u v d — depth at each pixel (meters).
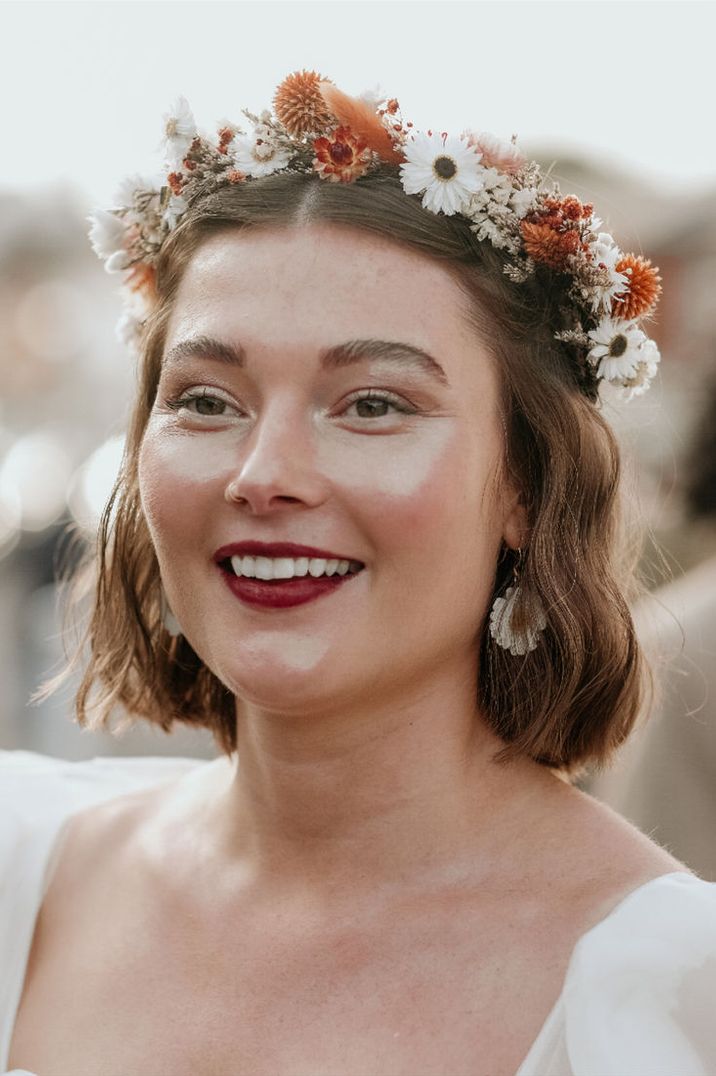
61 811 2.49
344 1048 1.83
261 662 1.90
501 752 2.05
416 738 1.98
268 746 2.02
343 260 1.91
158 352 2.21
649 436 3.09
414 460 1.89
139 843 2.29
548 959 1.81
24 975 2.19
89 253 7.47
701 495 3.06
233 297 1.94
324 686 1.89
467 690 2.03
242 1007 1.94
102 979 2.09
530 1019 1.77
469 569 1.97
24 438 6.37
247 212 1.96
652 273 2.12
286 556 1.89
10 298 7.26
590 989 1.71
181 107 2.12
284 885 2.04
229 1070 1.88
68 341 7.16
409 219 1.93
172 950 2.07
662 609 2.86
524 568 2.06
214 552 1.94
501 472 2.02
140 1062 1.95
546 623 2.06
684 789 2.72
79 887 2.28
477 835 1.98
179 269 2.10
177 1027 1.96
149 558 2.39
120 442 2.59
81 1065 1.99
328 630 1.90
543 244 2.02
